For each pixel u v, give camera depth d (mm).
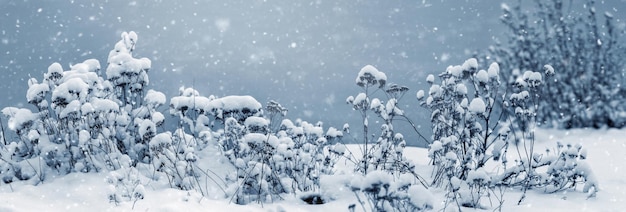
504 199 3344
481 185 3145
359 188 2291
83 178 3398
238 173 3441
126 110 3936
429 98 4035
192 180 3494
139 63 3869
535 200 3316
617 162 4941
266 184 3281
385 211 2352
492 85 3832
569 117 7961
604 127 7773
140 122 3801
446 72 3912
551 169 3541
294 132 3787
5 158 3645
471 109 3516
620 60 8344
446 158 3383
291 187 3508
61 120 3598
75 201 3047
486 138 3789
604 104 7926
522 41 8742
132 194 3176
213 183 3559
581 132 7652
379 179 2211
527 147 6551
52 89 3809
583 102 8109
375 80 3781
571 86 8281
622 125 7727
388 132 3912
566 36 8547
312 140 4066
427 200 2322
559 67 8391
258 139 3219
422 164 4383
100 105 3475
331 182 3523
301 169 3656
